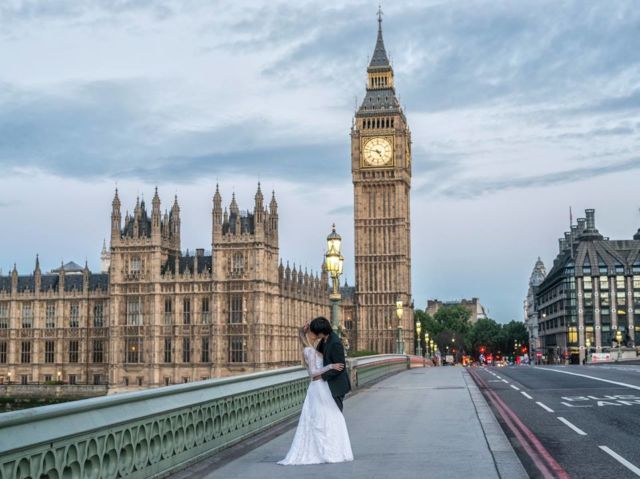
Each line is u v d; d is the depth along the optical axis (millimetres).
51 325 180250
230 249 165500
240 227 166000
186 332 167625
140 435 16375
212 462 19672
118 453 15266
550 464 18938
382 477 17094
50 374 179375
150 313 168875
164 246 172625
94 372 176750
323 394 19266
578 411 30750
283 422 28844
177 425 18500
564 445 21969
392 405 35969
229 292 165000
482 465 18484
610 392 39719
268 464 19234
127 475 15656
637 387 42812
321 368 19344
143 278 170125
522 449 21391
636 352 132750
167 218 174875
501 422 27719
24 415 12336
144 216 173750
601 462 19188
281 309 174750
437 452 20625
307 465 18859
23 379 180625
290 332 179750
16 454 12047
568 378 54281
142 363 168625
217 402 21594
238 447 22438
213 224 166500
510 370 74938
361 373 52406
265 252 166000
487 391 43594
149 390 17562
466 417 29547
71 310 179250
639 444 22031
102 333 177000
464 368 90312
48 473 12898
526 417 29156
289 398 30562
